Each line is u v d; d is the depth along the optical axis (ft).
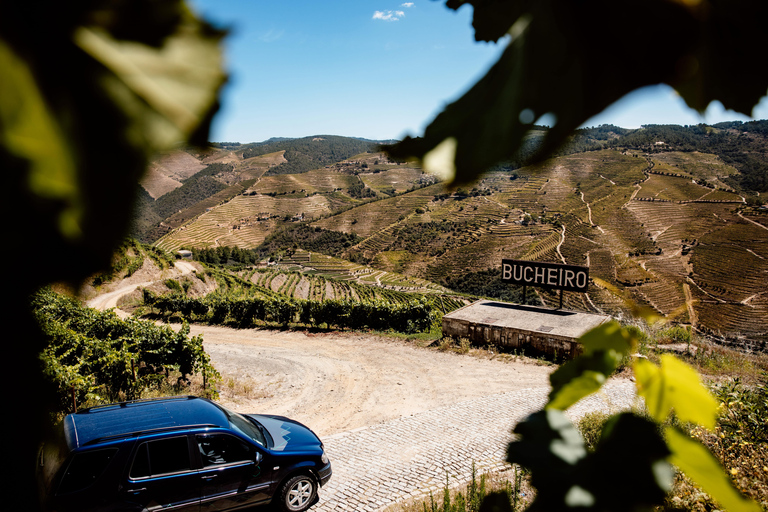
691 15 1.12
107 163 0.68
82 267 0.68
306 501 23.17
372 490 25.89
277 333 75.51
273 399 45.52
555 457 1.35
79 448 17.65
